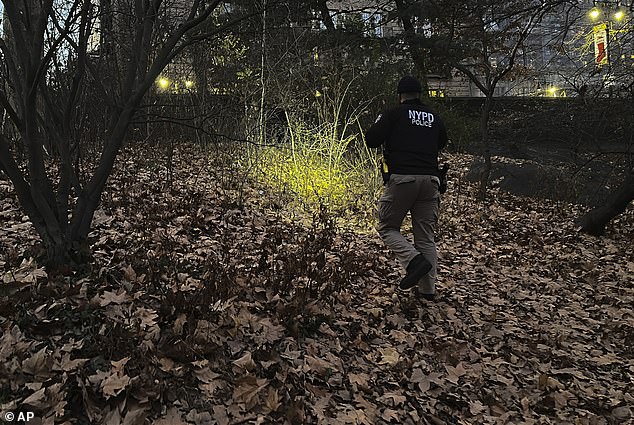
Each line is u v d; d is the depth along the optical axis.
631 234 8.20
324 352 3.32
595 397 3.49
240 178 7.28
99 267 3.44
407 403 3.08
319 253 4.84
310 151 7.62
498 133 13.50
